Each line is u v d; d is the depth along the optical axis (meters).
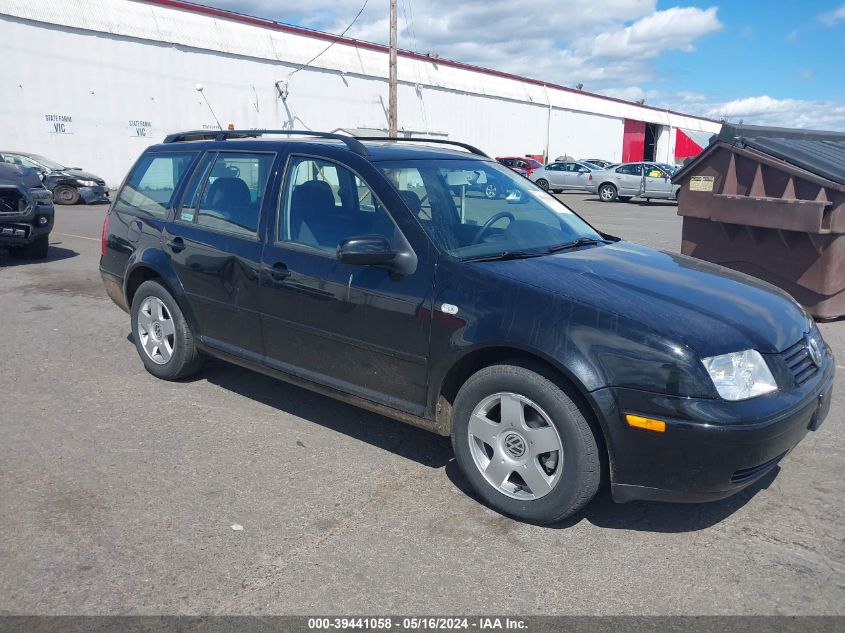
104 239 5.55
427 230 3.63
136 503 3.49
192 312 4.78
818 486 3.77
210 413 4.65
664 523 3.40
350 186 3.94
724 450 2.90
